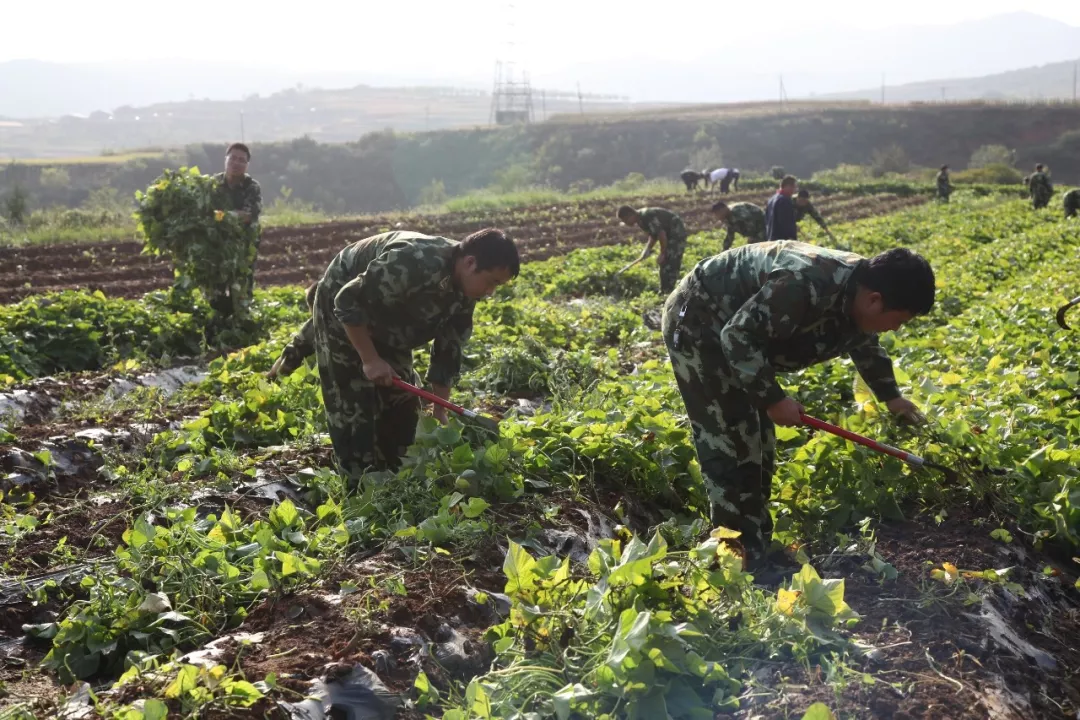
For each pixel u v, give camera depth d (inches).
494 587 177.2
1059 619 185.6
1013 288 543.2
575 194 1547.7
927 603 171.6
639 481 232.8
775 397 180.5
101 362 422.6
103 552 207.6
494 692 140.9
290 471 245.6
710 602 159.6
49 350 416.5
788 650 153.9
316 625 159.6
